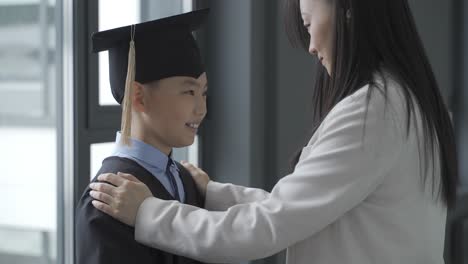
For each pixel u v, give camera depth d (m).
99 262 1.16
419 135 1.23
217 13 2.49
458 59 3.88
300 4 1.32
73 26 1.84
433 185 1.27
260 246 1.18
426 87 1.25
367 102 1.18
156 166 1.29
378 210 1.21
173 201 1.22
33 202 1.79
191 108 1.29
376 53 1.24
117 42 1.28
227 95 2.48
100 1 1.98
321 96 1.39
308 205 1.17
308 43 1.38
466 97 3.84
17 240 1.74
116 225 1.18
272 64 2.53
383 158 1.17
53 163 1.84
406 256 1.22
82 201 1.23
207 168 2.53
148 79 1.26
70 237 1.87
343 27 1.23
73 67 1.84
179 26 1.29
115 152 1.30
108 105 1.97
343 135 1.18
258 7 2.45
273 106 2.54
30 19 1.75
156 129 1.28
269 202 1.20
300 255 1.28
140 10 2.18
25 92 1.74
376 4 1.23
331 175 1.17
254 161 2.47
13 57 1.70
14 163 1.72
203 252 1.19
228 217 1.19
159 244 1.19
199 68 1.31
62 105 1.86
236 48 2.46
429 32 3.64
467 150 3.81
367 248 1.22
